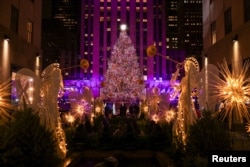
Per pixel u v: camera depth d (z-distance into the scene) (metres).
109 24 122.88
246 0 24.62
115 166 7.88
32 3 34.16
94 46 121.12
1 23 25.02
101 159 14.29
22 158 7.73
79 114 22.48
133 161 14.54
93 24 122.75
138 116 33.94
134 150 16.20
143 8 124.31
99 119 23.52
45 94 12.22
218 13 31.23
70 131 15.77
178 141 11.88
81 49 122.69
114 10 123.50
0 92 8.28
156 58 122.06
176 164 10.81
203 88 11.88
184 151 10.70
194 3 184.75
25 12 31.50
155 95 26.78
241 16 25.30
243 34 24.53
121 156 11.62
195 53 179.75
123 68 54.81
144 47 122.00
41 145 8.50
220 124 9.53
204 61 35.41
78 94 23.42
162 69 121.62
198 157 8.69
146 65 120.69
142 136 16.92
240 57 24.14
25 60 30.72
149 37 122.50
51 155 8.90
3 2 25.39
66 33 173.88
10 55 26.38
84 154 14.63
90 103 24.42
